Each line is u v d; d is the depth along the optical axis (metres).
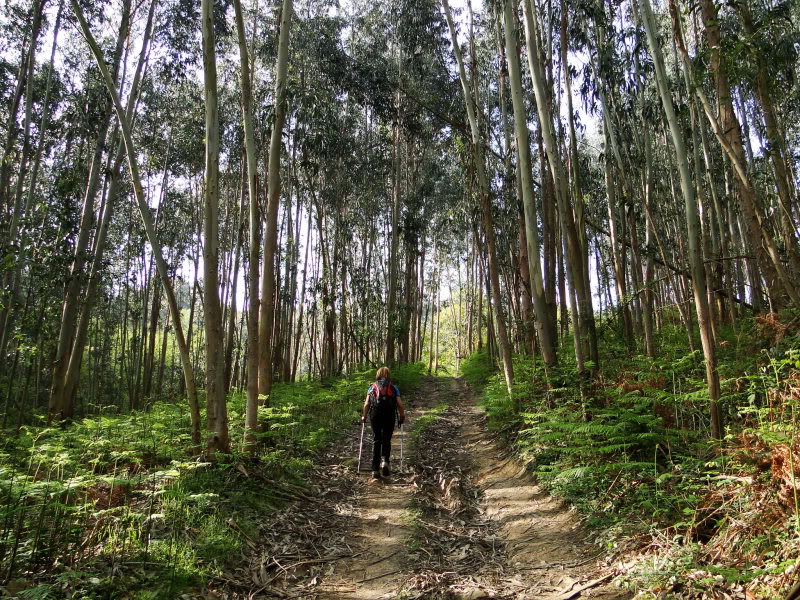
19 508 3.48
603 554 4.01
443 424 11.15
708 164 12.59
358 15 20.95
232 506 5.14
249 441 6.74
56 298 15.02
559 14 10.55
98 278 12.19
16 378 19.30
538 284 8.15
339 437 9.43
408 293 23.88
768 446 3.54
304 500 5.87
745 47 5.82
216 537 4.24
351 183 22.09
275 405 10.68
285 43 7.95
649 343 9.68
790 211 6.78
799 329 5.57
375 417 6.98
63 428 10.72
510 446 7.68
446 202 24.80
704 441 4.61
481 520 5.44
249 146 7.37
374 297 21.41
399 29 17.16
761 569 2.84
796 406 3.61
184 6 14.34
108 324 25.78
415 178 23.59
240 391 16.00
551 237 11.38
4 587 3.08
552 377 7.55
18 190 12.12
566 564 4.04
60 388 11.09
